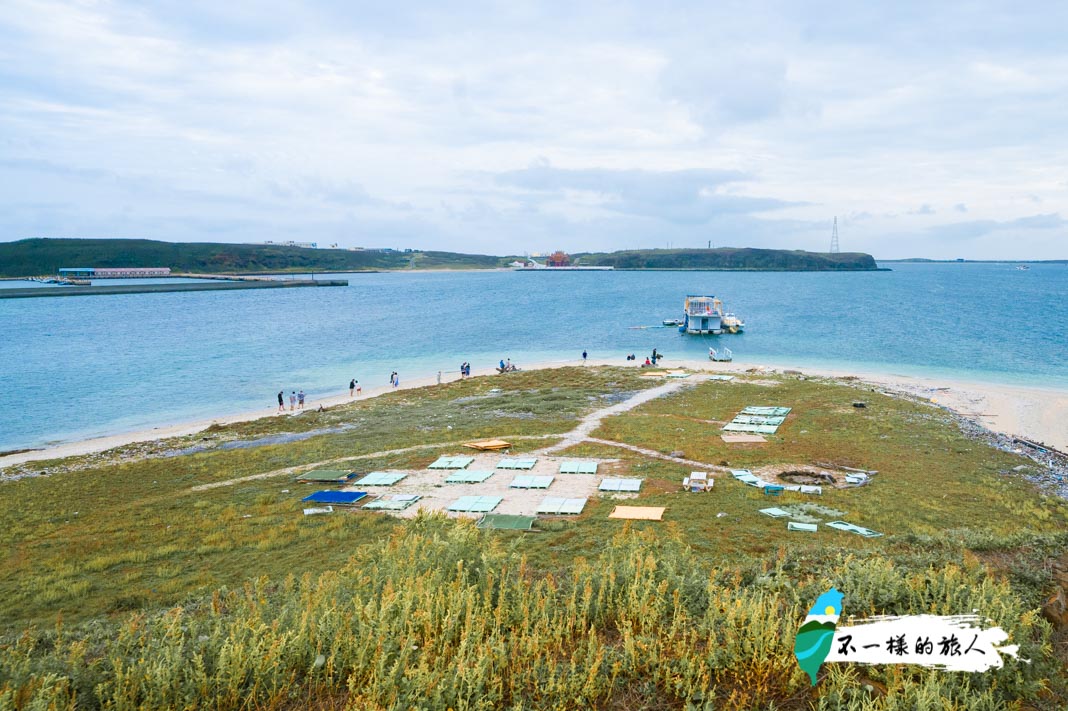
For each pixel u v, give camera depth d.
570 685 7.78
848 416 44.88
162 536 24.73
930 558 13.52
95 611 17.59
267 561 21.34
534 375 65.81
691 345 91.94
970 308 143.38
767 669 7.98
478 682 7.50
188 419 53.91
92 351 89.94
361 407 53.66
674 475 31.41
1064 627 9.50
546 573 14.58
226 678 8.01
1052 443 40.75
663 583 10.05
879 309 143.00
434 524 18.69
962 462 34.28
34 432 49.50
